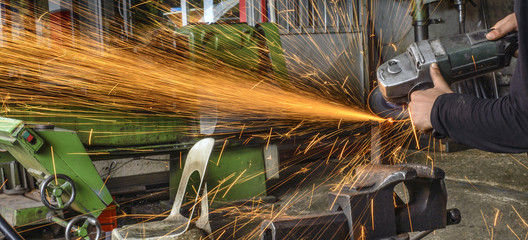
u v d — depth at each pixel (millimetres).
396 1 6977
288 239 1546
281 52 4562
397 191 4781
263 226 1594
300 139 5969
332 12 6426
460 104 1321
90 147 4102
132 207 4723
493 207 4180
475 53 1633
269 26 4574
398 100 1709
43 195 3053
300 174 5820
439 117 1353
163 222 2943
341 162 6262
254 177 4738
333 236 1604
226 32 4203
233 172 4621
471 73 1682
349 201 1607
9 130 3029
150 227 2838
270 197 4781
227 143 4375
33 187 3930
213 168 4512
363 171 1810
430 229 1788
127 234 2695
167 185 5191
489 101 1279
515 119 1192
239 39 4258
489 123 1244
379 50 6941
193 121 4469
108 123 4141
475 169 5410
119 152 4113
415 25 6496
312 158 6340
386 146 5094
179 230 2742
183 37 4148
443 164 5703
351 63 6566
